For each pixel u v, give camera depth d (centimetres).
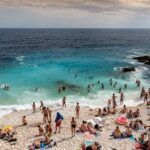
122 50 10825
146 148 2219
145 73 5703
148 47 12656
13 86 4275
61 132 2589
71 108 3347
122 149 2242
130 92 4156
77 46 12275
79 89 4234
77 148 2255
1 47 11075
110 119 2956
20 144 2327
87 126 2591
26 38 17975
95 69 5953
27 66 6094
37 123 2833
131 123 2688
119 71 5781
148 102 3556
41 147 2236
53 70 5678
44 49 10488
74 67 6116
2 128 2583
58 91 4091
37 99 3669
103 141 2384
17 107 3316
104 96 3912
